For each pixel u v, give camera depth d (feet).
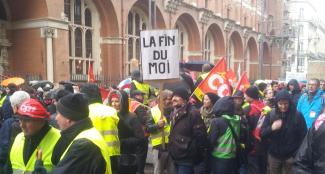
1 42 60.34
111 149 15.08
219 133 18.56
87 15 74.64
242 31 143.13
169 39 20.71
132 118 18.35
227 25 127.24
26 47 61.00
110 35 76.38
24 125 11.49
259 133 20.99
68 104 10.53
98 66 76.38
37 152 11.49
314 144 11.89
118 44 76.69
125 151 17.93
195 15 107.45
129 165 17.84
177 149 18.60
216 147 18.62
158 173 20.81
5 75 55.36
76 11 71.51
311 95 26.99
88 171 9.67
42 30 58.65
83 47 72.95
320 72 34.17
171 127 19.22
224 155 18.56
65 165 9.61
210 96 21.77
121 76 76.89
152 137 21.26
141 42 20.95
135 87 28.89
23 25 60.90
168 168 19.95
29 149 11.73
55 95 21.94
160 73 20.84
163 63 20.77
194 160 18.76
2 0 61.52
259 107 22.93
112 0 73.97
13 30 62.49
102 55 76.74
